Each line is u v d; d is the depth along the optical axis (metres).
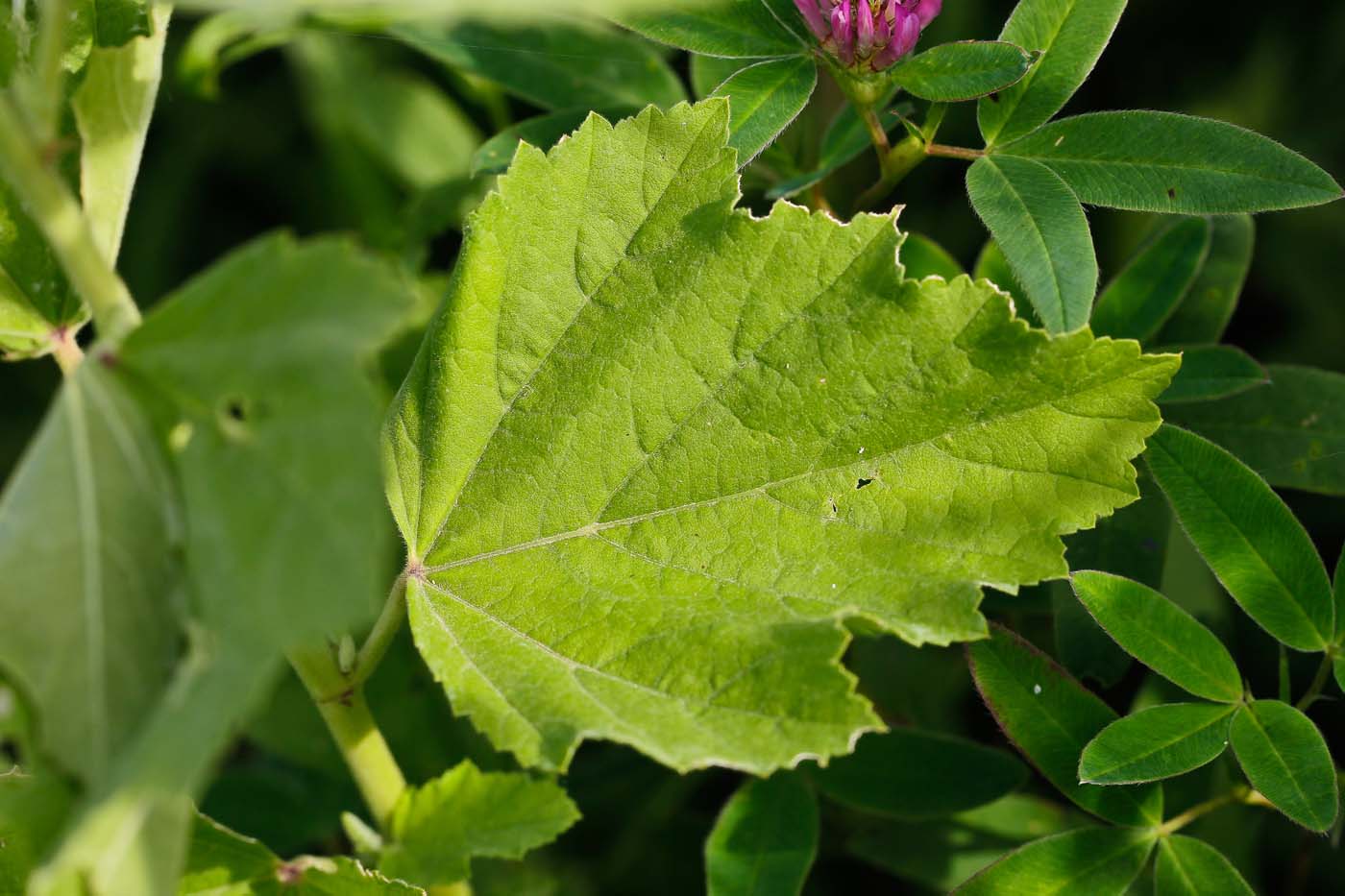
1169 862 0.52
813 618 0.49
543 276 0.51
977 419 0.50
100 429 0.47
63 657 0.47
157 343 0.47
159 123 0.64
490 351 0.51
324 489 0.47
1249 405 0.54
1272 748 0.51
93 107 0.50
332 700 0.52
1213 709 0.51
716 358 0.51
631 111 0.55
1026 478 0.50
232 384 0.47
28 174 0.47
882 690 0.57
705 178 0.51
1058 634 0.53
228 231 0.64
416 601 0.51
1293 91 0.62
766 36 0.52
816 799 0.54
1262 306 0.62
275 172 0.64
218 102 0.64
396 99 0.63
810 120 0.56
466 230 0.51
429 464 0.51
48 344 0.52
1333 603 0.52
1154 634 0.51
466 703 0.49
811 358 0.51
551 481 0.51
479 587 0.51
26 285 0.51
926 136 0.53
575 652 0.50
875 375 0.51
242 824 0.57
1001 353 0.50
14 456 0.61
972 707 0.58
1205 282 0.55
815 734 0.48
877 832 0.55
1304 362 0.61
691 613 0.50
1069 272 0.50
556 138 0.55
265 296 0.47
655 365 0.51
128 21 0.50
